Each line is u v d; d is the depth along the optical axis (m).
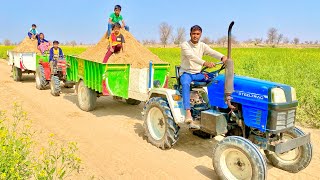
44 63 11.47
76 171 4.79
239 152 4.23
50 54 11.11
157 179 4.68
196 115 5.54
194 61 5.23
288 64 18.41
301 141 4.49
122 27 9.45
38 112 8.33
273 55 27.20
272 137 4.71
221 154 4.46
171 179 4.68
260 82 4.55
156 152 5.72
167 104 5.71
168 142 5.64
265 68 15.47
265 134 4.59
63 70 10.25
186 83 5.28
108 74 7.42
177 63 18.31
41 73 11.46
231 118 5.00
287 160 5.07
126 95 7.84
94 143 6.09
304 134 4.75
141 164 5.18
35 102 9.58
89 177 4.63
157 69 7.66
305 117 7.96
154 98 5.98
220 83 4.99
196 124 5.22
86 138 6.36
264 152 5.30
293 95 4.46
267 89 4.29
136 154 5.60
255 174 4.03
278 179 4.79
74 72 9.19
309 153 4.76
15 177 3.59
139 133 6.79
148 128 6.13
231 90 4.54
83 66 8.41
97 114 8.35
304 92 9.59
